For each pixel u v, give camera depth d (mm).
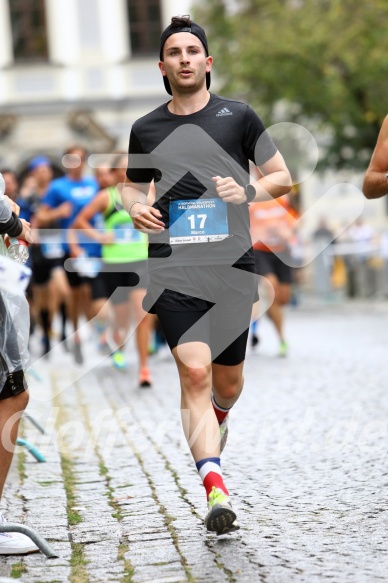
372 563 8914
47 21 66375
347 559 9078
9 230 9750
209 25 50188
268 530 10180
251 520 10602
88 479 12898
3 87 66250
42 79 66375
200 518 10750
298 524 10359
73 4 66438
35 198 29750
